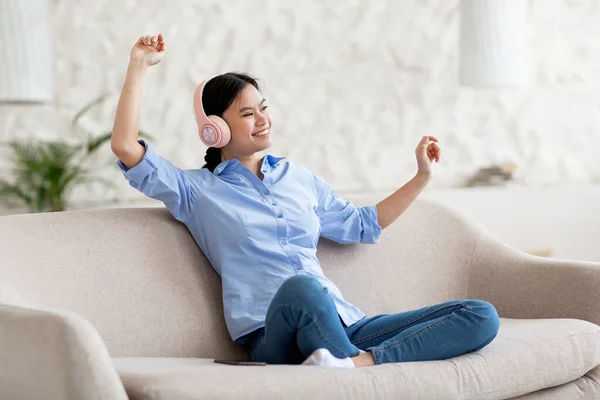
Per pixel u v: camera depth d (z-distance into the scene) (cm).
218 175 288
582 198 548
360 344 267
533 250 494
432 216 340
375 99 528
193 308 278
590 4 562
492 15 484
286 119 514
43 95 426
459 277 331
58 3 480
